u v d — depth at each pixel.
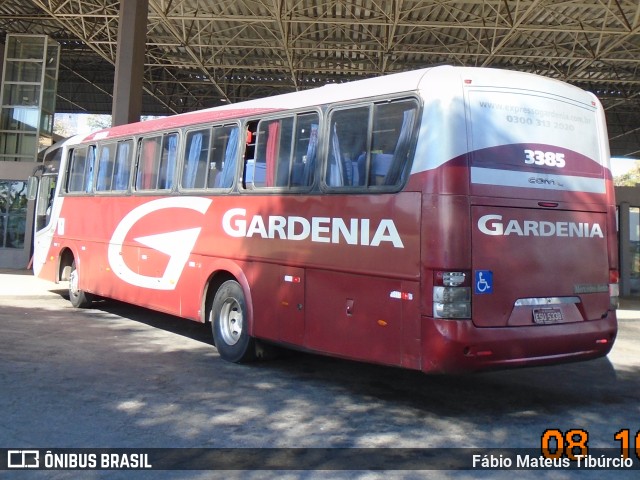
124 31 15.75
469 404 5.88
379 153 5.51
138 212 8.97
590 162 5.87
